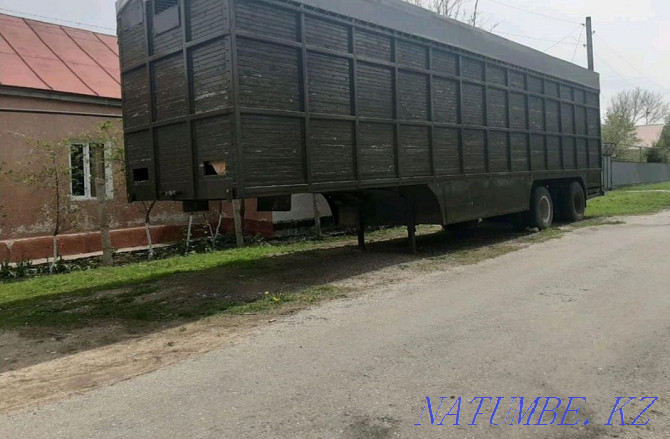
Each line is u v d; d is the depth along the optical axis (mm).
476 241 11523
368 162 8117
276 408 3564
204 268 9266
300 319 5785
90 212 12391
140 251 12438
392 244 11602
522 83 11953
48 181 11430
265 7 6621
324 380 4012
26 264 10500
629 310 5539
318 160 7297
